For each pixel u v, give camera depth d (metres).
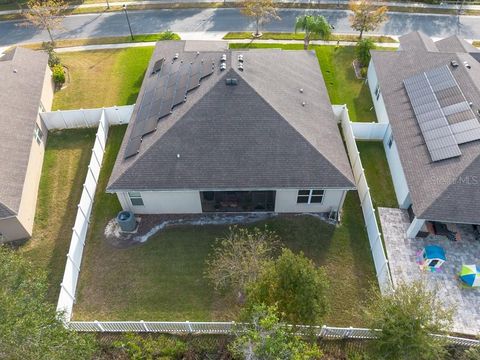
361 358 18.47
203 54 29.14
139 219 26.03
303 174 23.61
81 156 30.20
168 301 22.03
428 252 22.94
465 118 25.50
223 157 23.88
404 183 25.81
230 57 27.22
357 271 23.31
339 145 25.62
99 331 20.45
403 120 27.95
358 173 27.11
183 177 23.59
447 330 16.91
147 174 23.64
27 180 26.03
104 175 28.52
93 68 39.09
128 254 24.19
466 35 45.44
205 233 25.20
